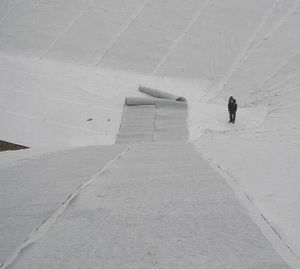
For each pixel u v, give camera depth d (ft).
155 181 16.84
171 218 11.67
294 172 17.20
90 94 65.92
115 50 85.10
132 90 69.31
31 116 57.47
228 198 13.41
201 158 23.66
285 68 71.05
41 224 12.24
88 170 21.39
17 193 17.21
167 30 86.99
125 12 94.17
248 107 62.34
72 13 97.71
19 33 94.84
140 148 33.19
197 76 75.25
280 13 85.97
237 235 10.16
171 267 8.55
